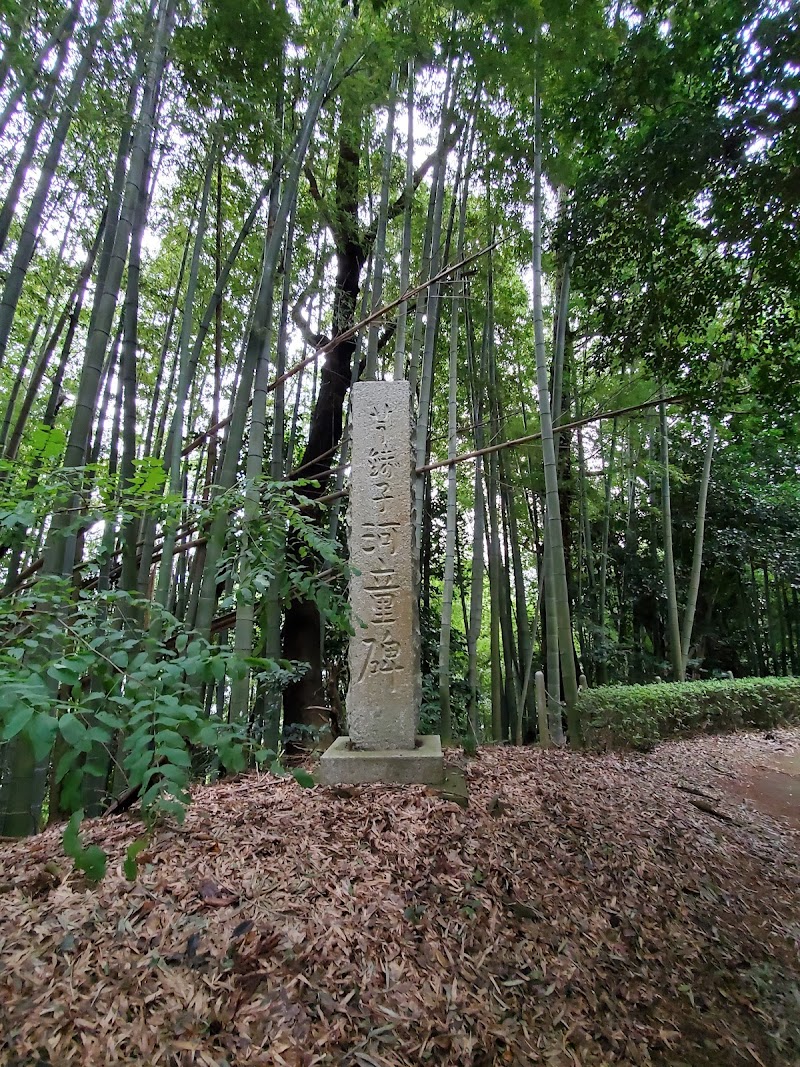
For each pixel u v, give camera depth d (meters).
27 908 2.25
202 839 2.83
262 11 4.18
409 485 4.15
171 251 7.72
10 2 3.37
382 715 3.93
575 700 5.79
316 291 7.19
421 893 2.65
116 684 1.34
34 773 3.15
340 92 5.43
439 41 5.80
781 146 4.11
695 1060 2.18
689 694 7.84
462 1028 2.04
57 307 6.76
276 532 2.40
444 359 8.94
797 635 14.05
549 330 8.92
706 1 4.18
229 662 1.47
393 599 4.03
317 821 3.12
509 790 3.96
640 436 10.34
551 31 5.12
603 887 3.05
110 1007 1.85
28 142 3.92
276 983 2.03
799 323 4.82
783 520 12.02
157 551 4.99
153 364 8.27
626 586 11.91
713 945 2.84
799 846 4.28
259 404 4.18
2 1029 1.73
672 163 4.41
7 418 5.67
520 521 10.59
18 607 1.65
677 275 5.07
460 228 6.50
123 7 4.01
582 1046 2.12
